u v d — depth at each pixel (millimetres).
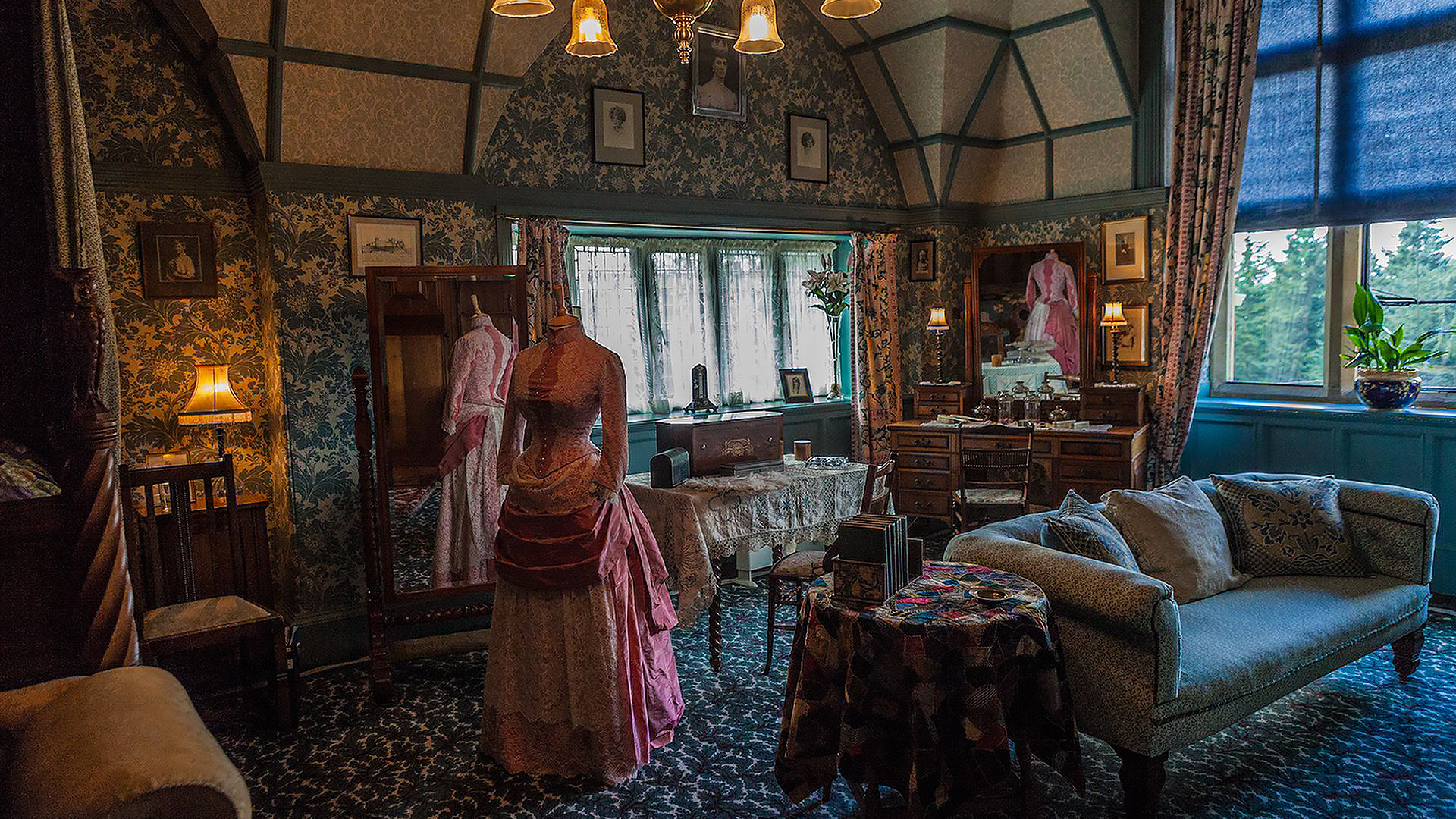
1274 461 5574
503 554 3199
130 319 4223
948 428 6098
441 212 4625
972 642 2512
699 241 6512
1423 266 5125
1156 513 3545
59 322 2299
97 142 4066
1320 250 5551
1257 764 3152
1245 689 2928
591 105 5148
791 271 6988
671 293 6395
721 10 5555
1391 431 5004
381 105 4254
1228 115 5371
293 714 3691
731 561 5598
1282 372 5801
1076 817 2844
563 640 3184
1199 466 5988
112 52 4070
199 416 4047
